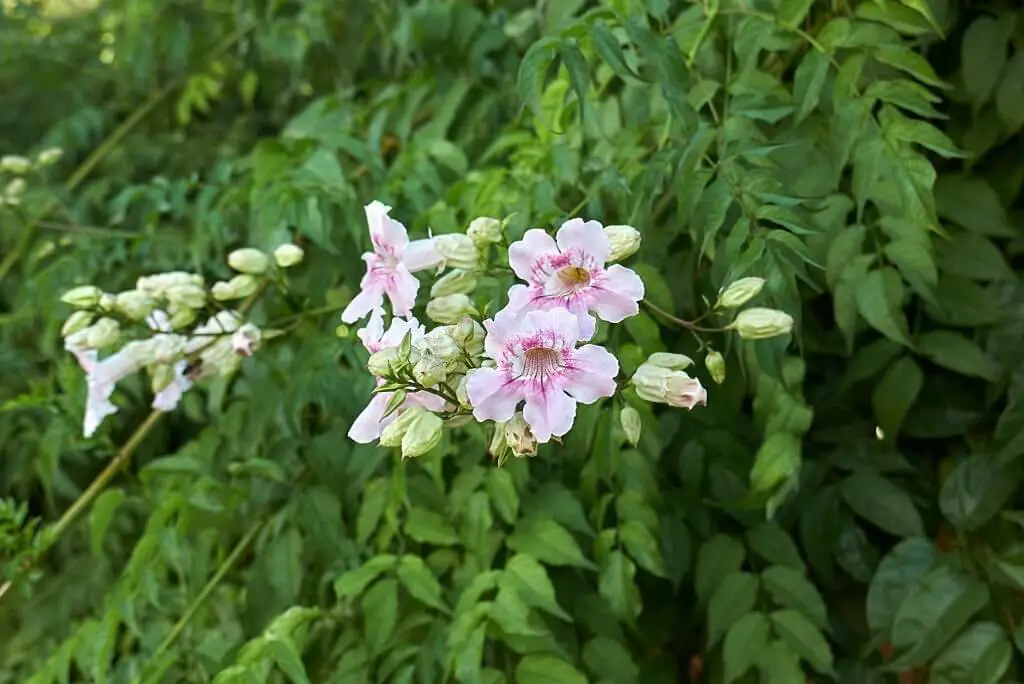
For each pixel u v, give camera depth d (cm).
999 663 58
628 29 56
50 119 104
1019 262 65
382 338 50
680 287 63
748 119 59
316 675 66
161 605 71
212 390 76
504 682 59
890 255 60
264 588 67
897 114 57
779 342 55
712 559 64
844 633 66
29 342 91
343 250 71
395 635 63
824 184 61
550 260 49
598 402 61
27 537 71
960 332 64
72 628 79
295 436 72
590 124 66
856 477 65
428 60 80
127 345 65
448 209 66
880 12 58
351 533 70
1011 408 59
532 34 75
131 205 91
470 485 64
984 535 62
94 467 86
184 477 74
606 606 63
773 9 60
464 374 49
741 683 63
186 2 98
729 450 66
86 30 107
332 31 89
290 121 92
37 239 90
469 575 63
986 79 61
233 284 65
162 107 102
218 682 59
